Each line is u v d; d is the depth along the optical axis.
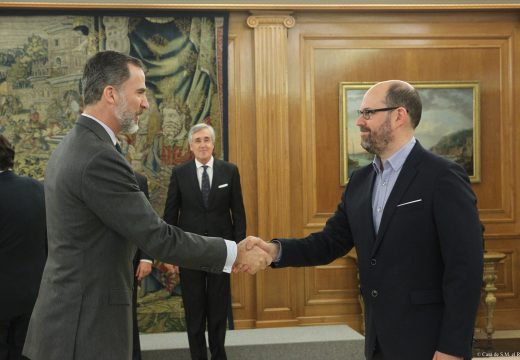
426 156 2.34
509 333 6.10
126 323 2.29
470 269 2.14
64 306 2.21
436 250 2.27
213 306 4.55
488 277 5.64
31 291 3.24
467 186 2.26
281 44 5.93
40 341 2.22
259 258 2.72
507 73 6.25
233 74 5.98
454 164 2.31
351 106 6.09
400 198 2.31
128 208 2.25
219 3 5.84
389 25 6.14
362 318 6.09
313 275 6.08
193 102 5.93
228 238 4.62
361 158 6.11
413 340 2.25
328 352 5.11
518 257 6.26
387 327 2.29
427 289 2.26
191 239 2.44
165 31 5.89
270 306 5.97
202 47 5.92
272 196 5.93
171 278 5.88
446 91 6.17
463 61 6.21
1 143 3.30
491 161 6.27
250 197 5.99
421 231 2.27
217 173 4.64
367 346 2.42
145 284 5.85
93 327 2.20
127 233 2.26
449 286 2.16
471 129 6.20
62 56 5.77
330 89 6.11
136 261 4.66
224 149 5.94
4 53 5.73
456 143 6.20
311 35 6.07
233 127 6.00
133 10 5.81
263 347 5.04
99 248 2.25
